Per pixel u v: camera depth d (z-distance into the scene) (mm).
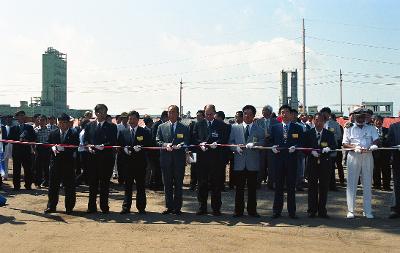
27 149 13273
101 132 9797
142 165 9805
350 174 9469
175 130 9820
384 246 7164
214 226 8547
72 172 9812
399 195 9375
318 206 9484
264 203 11344
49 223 8766
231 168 13758
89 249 6910
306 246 7141
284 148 9281
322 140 9359
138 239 7520
